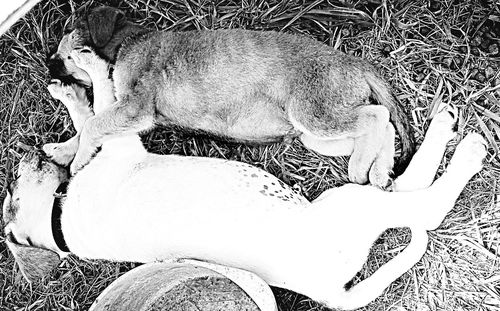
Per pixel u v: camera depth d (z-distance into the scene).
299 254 0.96
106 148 1.02
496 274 1.12
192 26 1.15
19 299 1.18
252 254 0.97
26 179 1.03
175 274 1.01
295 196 1.00
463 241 1.12
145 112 1.02
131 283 1.01
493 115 1.11
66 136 1.17
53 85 1.09
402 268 1.00
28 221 1.02
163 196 0.98
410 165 1.04
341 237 0.97
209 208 0.97
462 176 1.02
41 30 1.16
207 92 1.02
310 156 1.13
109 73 1.04
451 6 1.13
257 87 1.01
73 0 1.16
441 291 1.12
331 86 0.99
